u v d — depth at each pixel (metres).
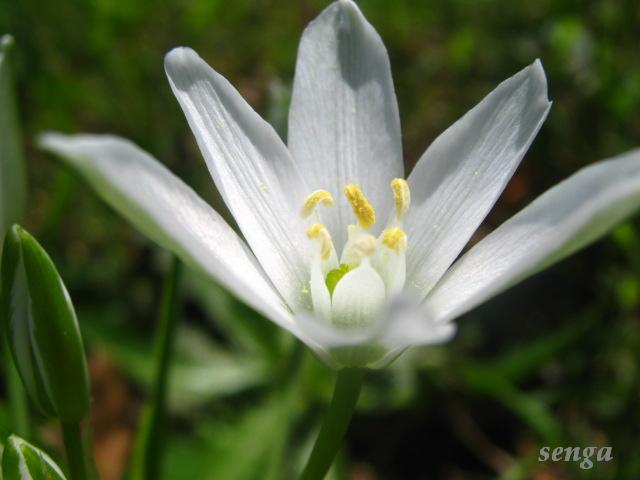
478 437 0.07
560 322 0.08
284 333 0.07
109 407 0.07
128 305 0.08
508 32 0.10
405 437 0.07
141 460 0.05
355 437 0.07
